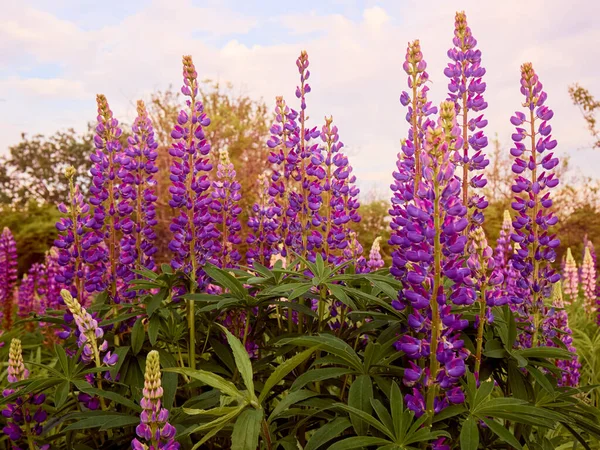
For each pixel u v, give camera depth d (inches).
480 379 42.5
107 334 48.4
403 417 35.0
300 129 52.5
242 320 50.3
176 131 49.6
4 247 99.4
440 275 36.1
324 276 43.0
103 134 51.8
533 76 50.3
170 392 42.2
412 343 36.2
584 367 76.8
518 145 50.7
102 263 50.9
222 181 54.9
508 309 43.6
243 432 33.1
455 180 35.2
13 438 43.8
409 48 47.3
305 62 52.7
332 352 38.3
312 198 51.2
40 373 68.6
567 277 110.2
